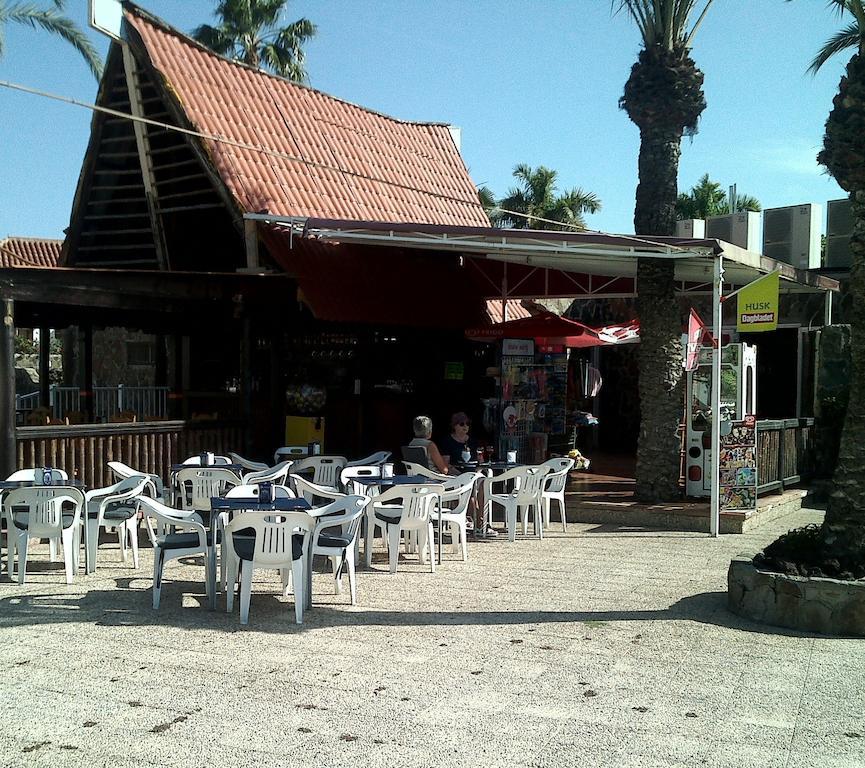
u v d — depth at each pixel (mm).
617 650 6125
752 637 6438
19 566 8070
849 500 6941
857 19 7367
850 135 6988
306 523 6789
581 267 14047
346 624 6793
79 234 16781
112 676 5598
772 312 10430
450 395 18156
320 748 4523
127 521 9164
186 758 4414
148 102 14602
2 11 20109
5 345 10000
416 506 8648
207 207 14555
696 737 4660
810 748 4527
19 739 4641
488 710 5027
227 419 12828
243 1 34250
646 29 13094
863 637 6418
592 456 18625
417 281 15766
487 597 7633
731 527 10836
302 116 16484
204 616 7035
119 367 21156
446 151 20141
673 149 12992
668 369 11930
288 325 14641
